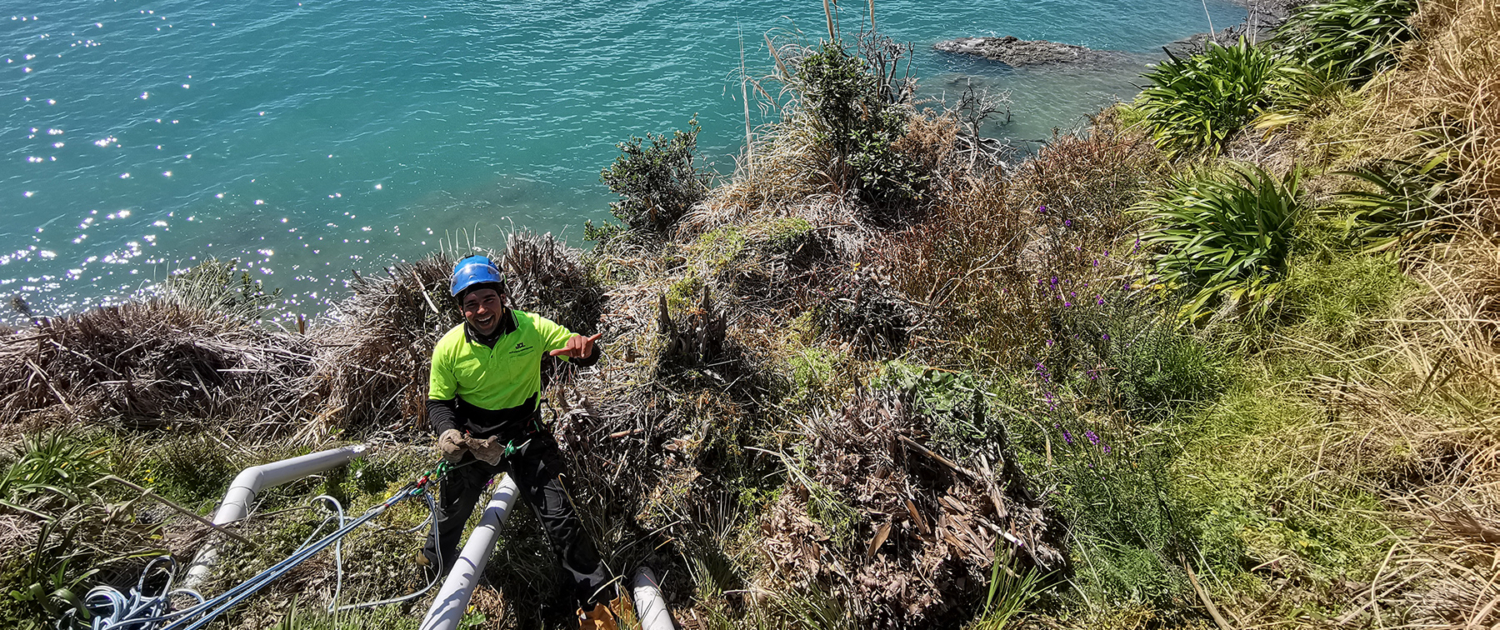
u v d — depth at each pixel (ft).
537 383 12.85
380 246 30.17
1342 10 22.75
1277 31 27.25
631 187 26.00
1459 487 11.27
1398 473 12.00
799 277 20.92
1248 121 23.11
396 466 16.24
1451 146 15.60
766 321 19.11
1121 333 15.66
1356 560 11.18
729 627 12.17
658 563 13.75
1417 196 15.76
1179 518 12.11
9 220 31.63
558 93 42.14
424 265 19.36
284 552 13.57
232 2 56.03
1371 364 13.82
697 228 25.50
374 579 13.32
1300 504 12.05
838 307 18.75
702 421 14.79
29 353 18.42
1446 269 14.20
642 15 52.95
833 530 12.51
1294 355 14.85
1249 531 12.01
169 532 13.99
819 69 25.32
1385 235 16.05
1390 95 18.34
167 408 18.17
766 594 12.44
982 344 17.35
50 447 14.03
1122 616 11.43
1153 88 27.27
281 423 18.29
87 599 11.83
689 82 42.93
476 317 11.88
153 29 51.11
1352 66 21.76
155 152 36.81
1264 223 16.99
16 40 49.03
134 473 15.38
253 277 28.45
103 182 34.40
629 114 39.60
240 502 13.98
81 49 48.06
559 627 12.85
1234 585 11.39
